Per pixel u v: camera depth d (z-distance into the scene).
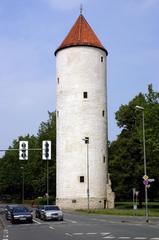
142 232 23.27
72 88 62.72
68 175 61.38
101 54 65.00
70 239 19.67
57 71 65.69
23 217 34.72
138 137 56.66
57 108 64.69
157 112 49.38
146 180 36.28
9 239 20.48
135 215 43.06
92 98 62.62
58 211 36.91
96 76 63.53
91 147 61.59
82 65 63.03
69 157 61.56
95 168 61.47
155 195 67.75
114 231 24.08
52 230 25.94
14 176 101.69
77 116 62.00
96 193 61.00
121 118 65.88
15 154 104.25
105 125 64.06
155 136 48.22
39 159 85.06
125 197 86.38
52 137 83.75
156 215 42.06
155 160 49.75
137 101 64.69
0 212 57.78
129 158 60.09
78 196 60.53
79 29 65.50
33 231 25.67
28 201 92.88
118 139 66.06
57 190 63.22
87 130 61.78
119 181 62.69
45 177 80.69
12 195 108.38
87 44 63.47
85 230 25.25
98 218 39.25
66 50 64.00
